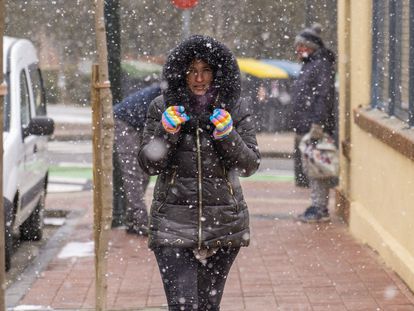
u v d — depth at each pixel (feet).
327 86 49.96
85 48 136.46
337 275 36.78
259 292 34.35
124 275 37.58
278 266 38.78
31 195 42.96
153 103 24.40
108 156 25.46
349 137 49.83
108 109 25.36
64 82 134.41
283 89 93.04
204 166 23.45
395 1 39.27
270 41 129.29
